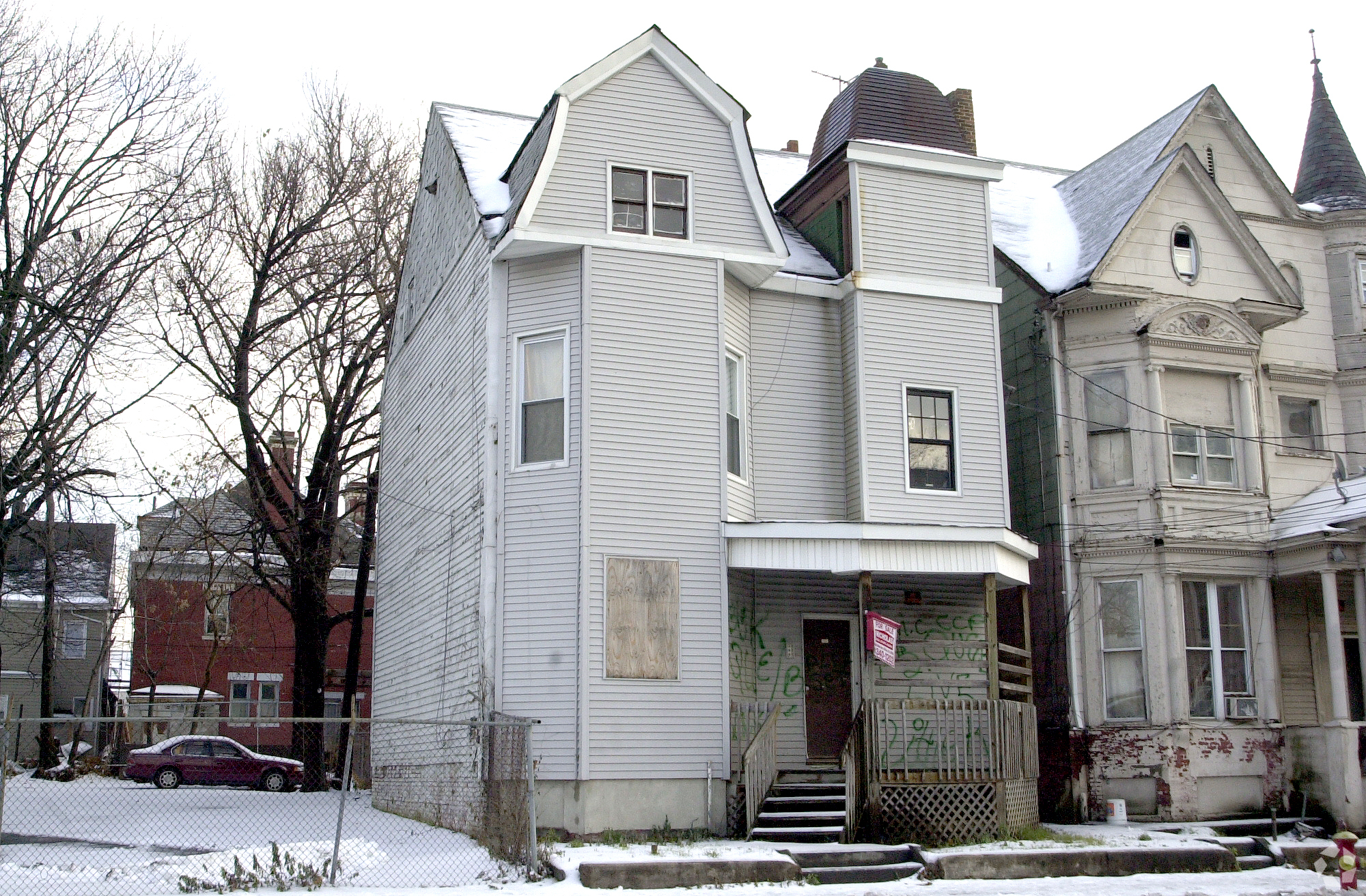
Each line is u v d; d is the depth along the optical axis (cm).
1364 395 2277
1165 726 1958
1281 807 1984
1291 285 2308
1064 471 2088
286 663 4559
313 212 3058
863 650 1623
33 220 2533
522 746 1424
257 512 2912
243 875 1184
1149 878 1444
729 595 1742
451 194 2044
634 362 1688
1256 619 2053
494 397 1705
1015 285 2241
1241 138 2306
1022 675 1898
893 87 2105
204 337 2864
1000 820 1623
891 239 1942
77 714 4441
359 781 3023
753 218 1814
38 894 1116
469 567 1745
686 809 1591
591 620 1591
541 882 1264
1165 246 2152
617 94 1775
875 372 1884
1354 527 1944
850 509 1869
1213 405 2112
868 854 1441
